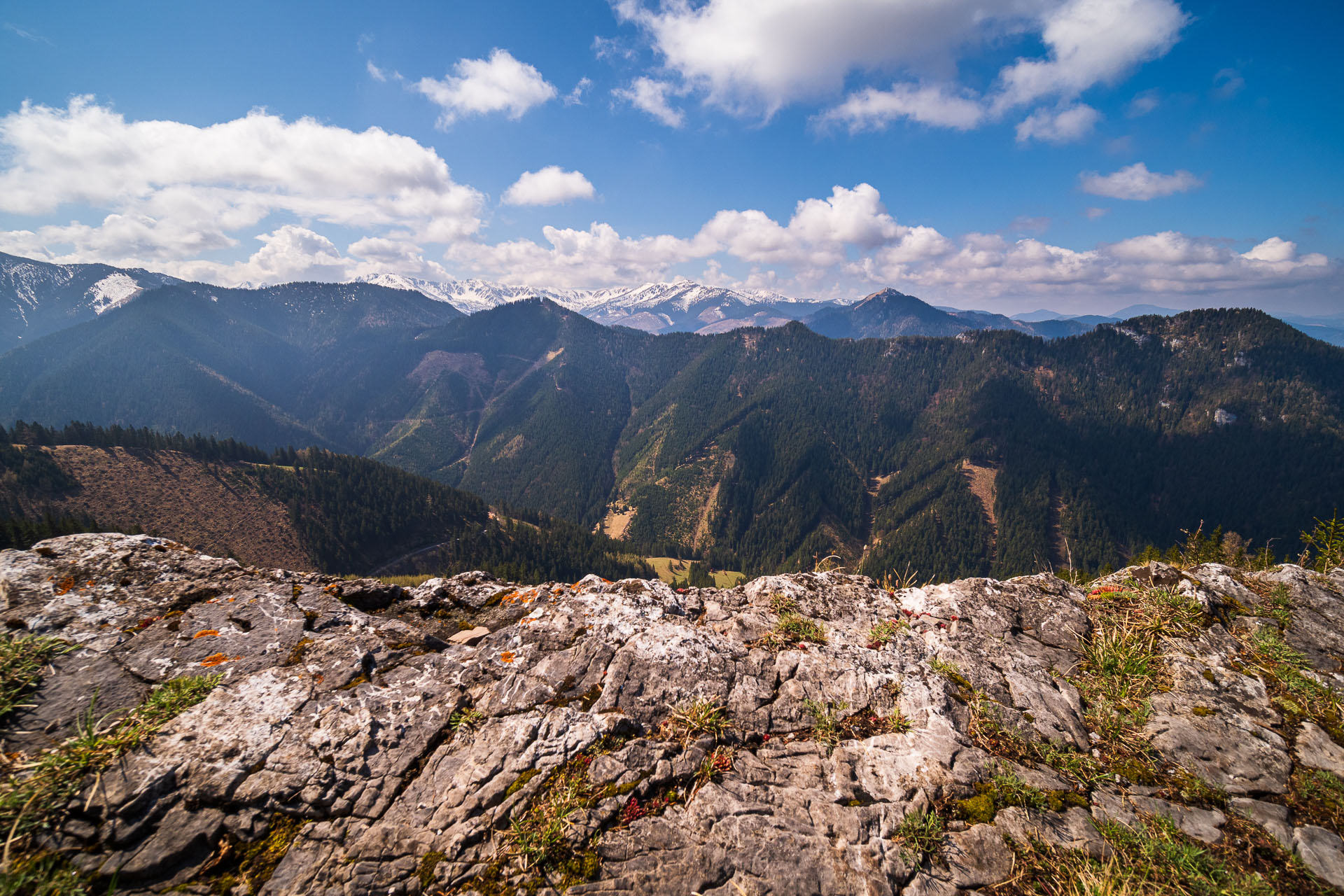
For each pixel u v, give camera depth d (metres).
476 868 3.77
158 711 4.43
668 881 3.79
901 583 7.76
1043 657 6.24
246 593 5.88
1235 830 4.19
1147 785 4.61
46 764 3.85
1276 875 3.86
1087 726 5.28
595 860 3.85
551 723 4.74
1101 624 6.66
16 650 4.66
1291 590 6.85
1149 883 3.76
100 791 3.77
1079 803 4.42
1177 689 5.61
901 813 4.29
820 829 4.16
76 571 5.60
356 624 5.80
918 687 5.51
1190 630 6.35
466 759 4.43
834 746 4.93
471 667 5.35
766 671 5.65
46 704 4.38
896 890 3.81
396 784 4.24
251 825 3.87
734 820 4.16
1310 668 5.76
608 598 6.48
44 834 3.59
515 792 4.20
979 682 5.71
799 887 3.79
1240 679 5.64
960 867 3.95
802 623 6.45
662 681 5.32
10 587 5.26
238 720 4.45
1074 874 3.84
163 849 3.63
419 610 6.70
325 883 3.62
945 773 4.62
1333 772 4.62
